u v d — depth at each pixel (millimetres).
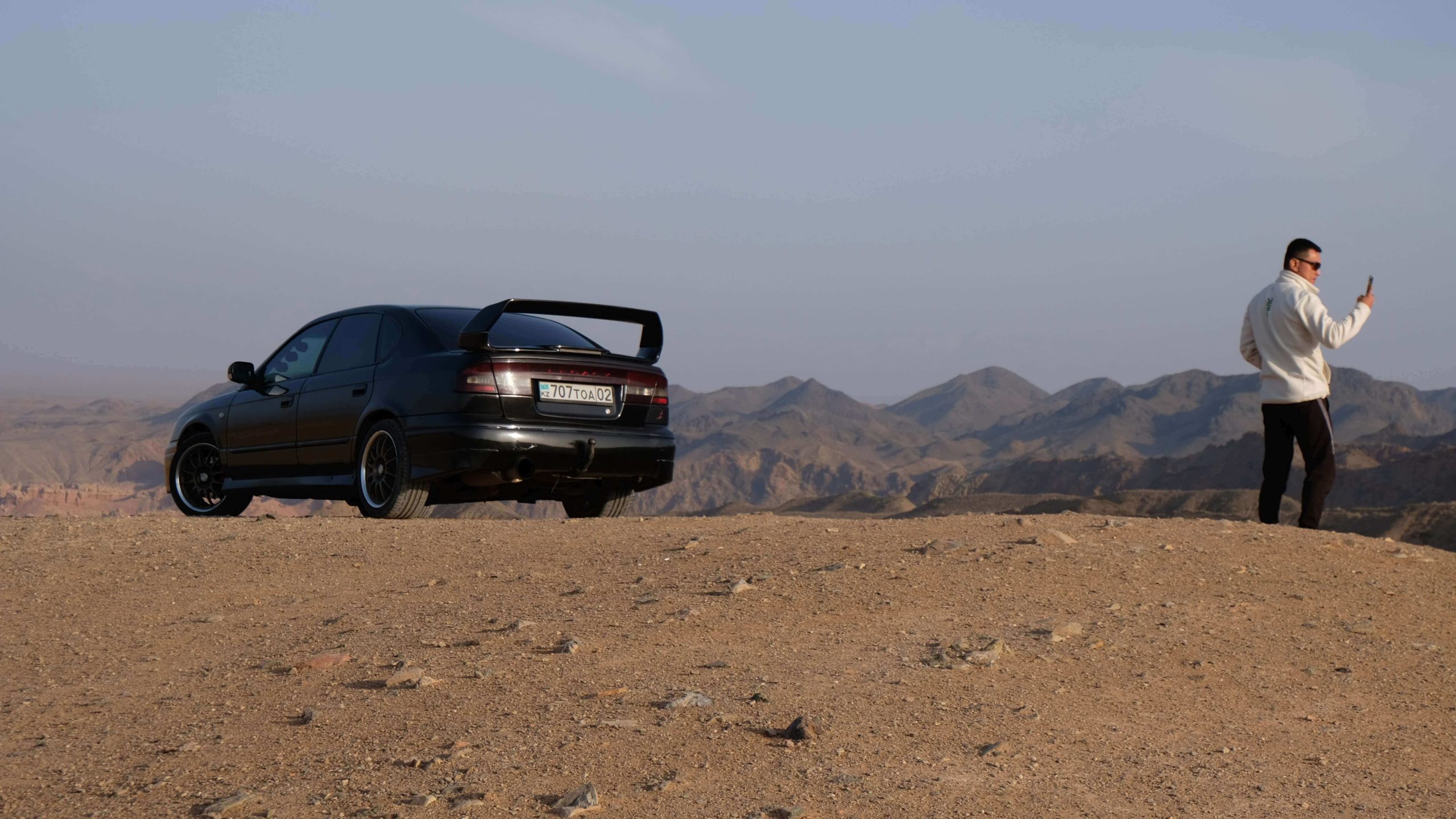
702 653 4707
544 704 4105
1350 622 5535
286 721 4086
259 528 8328
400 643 5047
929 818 3129
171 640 5383
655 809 3180
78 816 3285
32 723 4227
